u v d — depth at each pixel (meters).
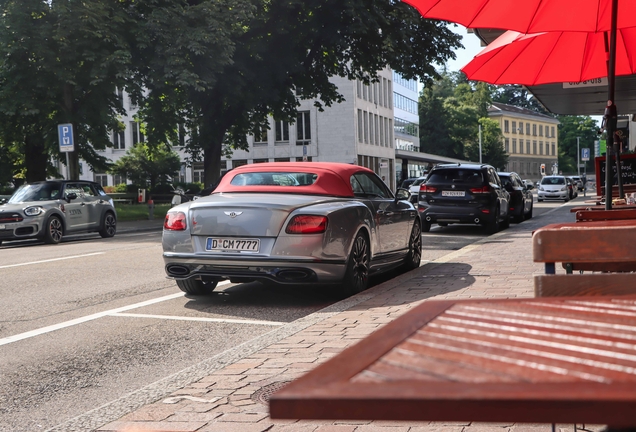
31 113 27.16
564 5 4.95
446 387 0.99
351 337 5.76
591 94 17.86
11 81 27.34
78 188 21.12
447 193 19.50
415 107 101.69
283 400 0.98
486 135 116.94
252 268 8.10
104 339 6.70
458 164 19.98
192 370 5.03
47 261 13.72
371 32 31.59
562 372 1.05
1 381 5.35
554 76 6.65
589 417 0.90
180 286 9.04
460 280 8.92
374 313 6.85
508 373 1.05
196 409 4.09
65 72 26.50
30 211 19.30
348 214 8.43
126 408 4.20
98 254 14.93
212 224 8.25
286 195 8.67
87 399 4.84
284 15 31.59
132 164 60.59
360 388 1.01
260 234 8.06
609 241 2.39
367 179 9.78
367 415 0.96
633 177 14.50
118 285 10.22
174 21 27.31
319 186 8.95
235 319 7.54
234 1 28.33
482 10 4.96
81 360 5.92
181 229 8.42
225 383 4.63
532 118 135.38
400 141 92.44
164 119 33.31
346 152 70.88
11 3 26.36
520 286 8.14
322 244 8.02
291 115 36.91
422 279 9.19
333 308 7.30
